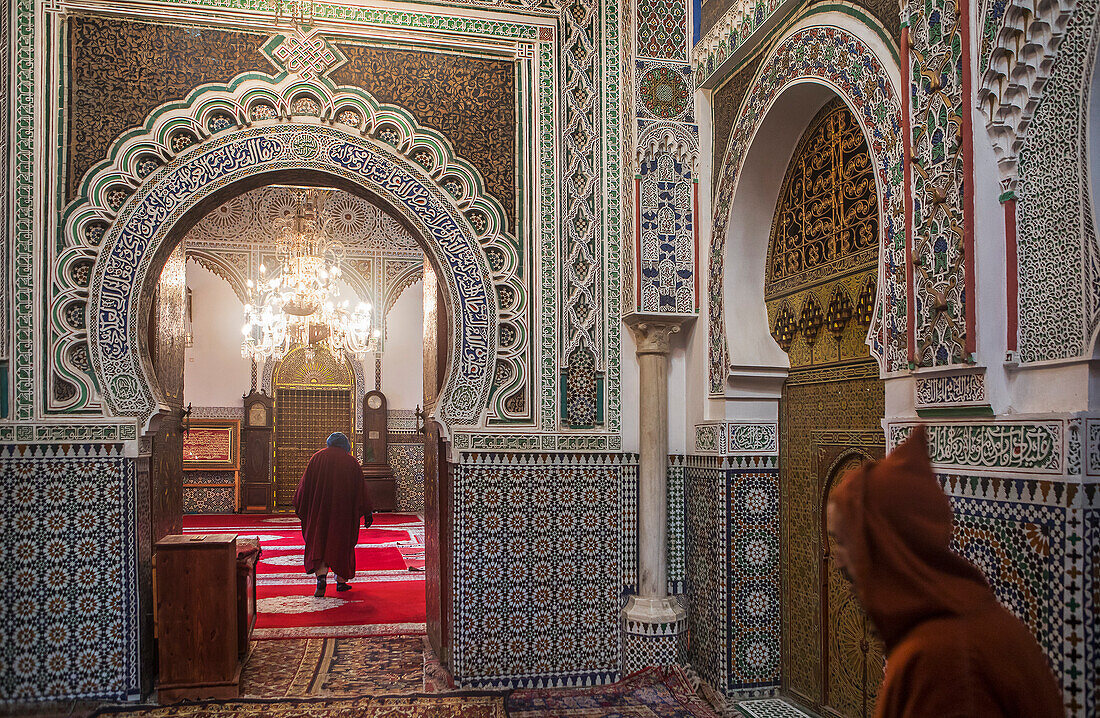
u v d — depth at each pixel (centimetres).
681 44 358
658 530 347
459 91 356
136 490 314
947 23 200
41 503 307
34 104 318
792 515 321
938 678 80
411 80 352
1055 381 173
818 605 300
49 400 312
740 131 323
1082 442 161
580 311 359
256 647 389
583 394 357
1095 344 162
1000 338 187
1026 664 81
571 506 348
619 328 361
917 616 87
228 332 963
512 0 362
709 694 320
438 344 372
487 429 344
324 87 344
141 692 314
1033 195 180
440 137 353
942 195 199
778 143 314
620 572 351
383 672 352
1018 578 176
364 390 991
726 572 320
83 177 321
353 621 438
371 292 991
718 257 336
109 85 326
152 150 328
